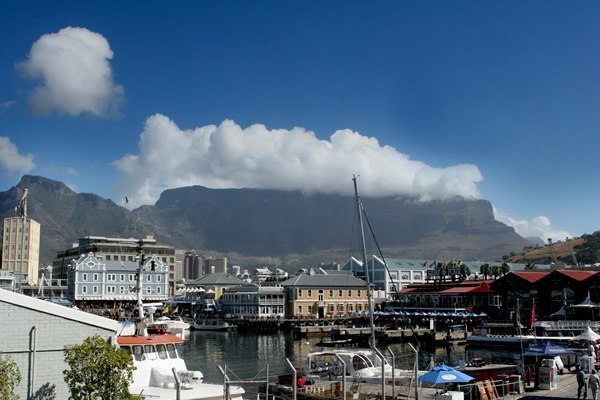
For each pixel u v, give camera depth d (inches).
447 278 6461.6
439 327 4815.5
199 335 5477.4
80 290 7298.2
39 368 1086.4
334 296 6648.6
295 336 5152.6
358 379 1877.5
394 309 6097.4
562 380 1899.6
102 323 1157.7
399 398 1569.9
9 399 933.2
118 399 1013.2
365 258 3203.7
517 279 4877.0
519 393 1662.2
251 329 5851.4
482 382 1582.2
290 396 1704.0
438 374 1489.9
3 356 1040.8
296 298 6446.9
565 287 4544.8
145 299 7623.0
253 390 1974.7
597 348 2536.9
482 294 5541.3
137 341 1574.8
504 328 4121.6
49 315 1104.8
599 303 4296.3
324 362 2255.2
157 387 1519.4
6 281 7214.6
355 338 4549.7
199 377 1545.3
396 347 4298.7
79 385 1041.5
